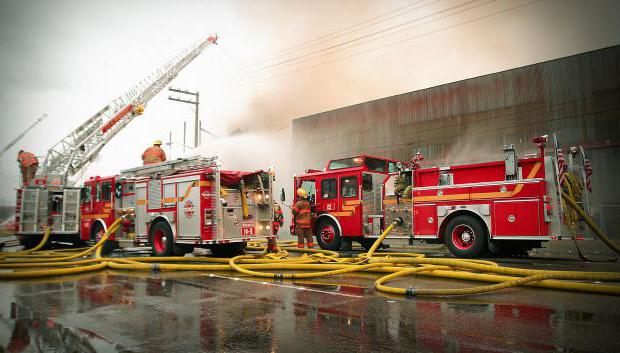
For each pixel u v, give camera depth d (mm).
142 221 9734
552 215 7363
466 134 20641
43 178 12969
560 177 7391
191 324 3814
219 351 3076
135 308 4480
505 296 4895
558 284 5102
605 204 16578
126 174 10750
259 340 3326
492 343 3176
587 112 17578
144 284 6035
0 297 5133
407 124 22766
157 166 9719
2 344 3256
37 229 12414
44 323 3881
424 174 8977
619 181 16547
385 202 9648
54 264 7715
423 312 4168
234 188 9086
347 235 10469
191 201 8672
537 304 4449
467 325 3680
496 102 19875
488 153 19859
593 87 17578
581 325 3617
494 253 8352
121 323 3867
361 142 24578
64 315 4184
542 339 3248
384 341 3266
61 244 13734
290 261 7574
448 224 8477
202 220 8438
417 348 3090
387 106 23688
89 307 4543
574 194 7699
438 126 21594
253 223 9156
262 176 9469
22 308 4512
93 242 11539
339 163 11383
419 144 22188
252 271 6656
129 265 7551
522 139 19000
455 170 8586
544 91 18703
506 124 19516
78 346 3203
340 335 3438
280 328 3656
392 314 4105
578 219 7562
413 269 5805
